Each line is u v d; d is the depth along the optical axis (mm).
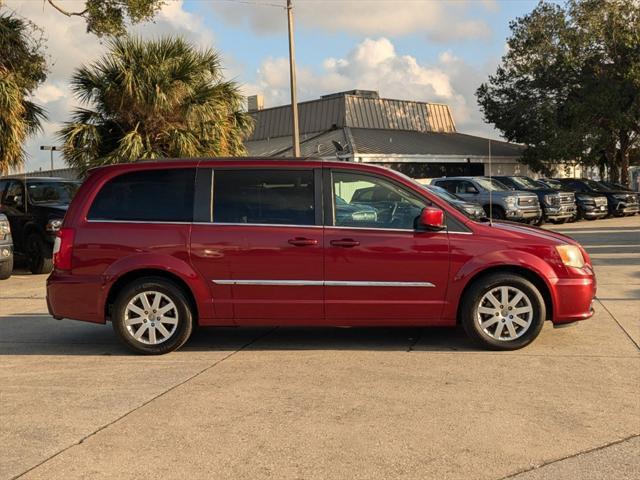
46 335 7414
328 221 6223
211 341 6914
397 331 7211
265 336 7113
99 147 17297
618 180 36719
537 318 6152
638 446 4027
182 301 6301
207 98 17641
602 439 4137
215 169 6398
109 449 4102
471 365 5789
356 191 6316
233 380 5484
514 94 34656
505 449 4004
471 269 6094
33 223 13102
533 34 32094
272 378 5520
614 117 30297
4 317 8547
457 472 3709
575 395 4957
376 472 3723
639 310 7980
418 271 6133
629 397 4895
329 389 5188
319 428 4383
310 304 6191
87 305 6316
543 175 37000
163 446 4133
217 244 6207
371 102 36188
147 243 6262
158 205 6379
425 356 6129
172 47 17344
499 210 20422
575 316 6191
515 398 4902
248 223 6254
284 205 6289
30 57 16688
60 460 3951
